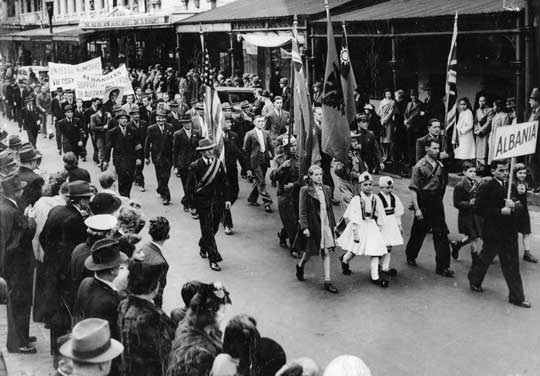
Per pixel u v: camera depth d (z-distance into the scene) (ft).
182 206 51.67
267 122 59.11
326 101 42.19
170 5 119.75
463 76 66.90
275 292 33.68
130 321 17.94
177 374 16.03
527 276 34.65
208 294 16.84
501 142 30.45
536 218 44.16
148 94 81.35
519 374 24.61
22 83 106.73
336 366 14.28
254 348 15.67
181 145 49.42
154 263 18.42
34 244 29.84
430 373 25.04
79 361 14.51
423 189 35.47
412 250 37.01
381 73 76.95
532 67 48.55
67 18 166.40
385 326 29.30
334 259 38.68
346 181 42.04
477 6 53.47
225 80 86.28
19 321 26.27
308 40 72.08
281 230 41.11
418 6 62.49
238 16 86.79
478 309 30.86
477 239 35.96
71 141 65.46
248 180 59.47
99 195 27.81
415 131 58.70
